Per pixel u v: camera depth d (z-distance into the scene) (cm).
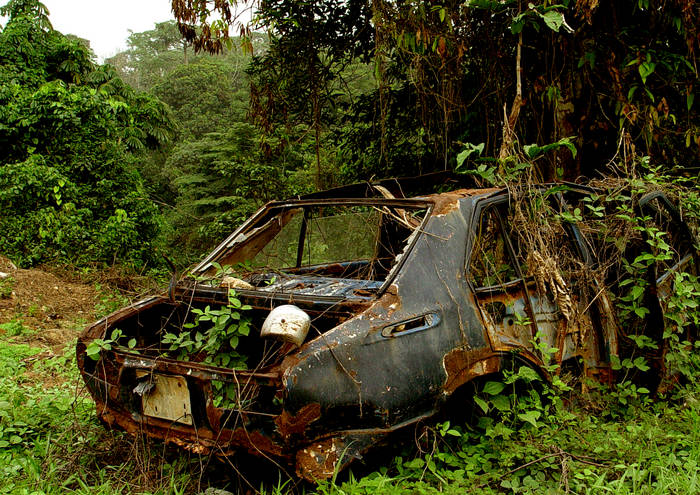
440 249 305
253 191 1545
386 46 715
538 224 357
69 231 1110
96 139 1288
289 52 876
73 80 1555
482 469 287
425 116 812
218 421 262
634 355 380
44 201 1143
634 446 301
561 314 351
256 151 1611
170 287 333
